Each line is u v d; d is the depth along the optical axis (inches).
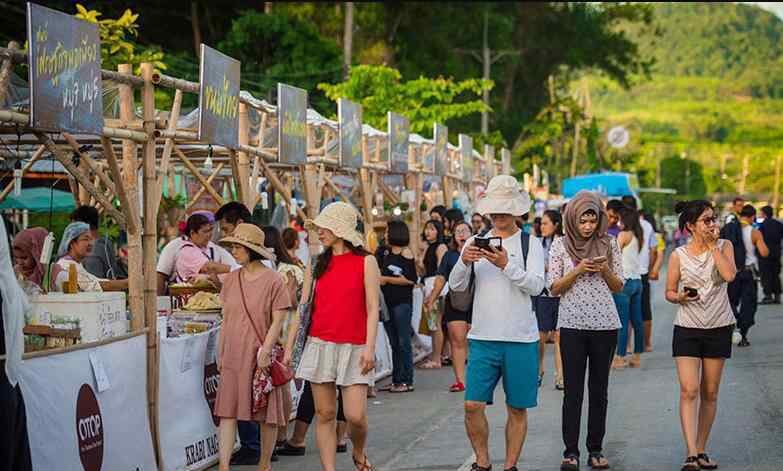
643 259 629.0
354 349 319.0
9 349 244.7
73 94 292.5
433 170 791.7
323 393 319.0
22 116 279.6
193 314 387.5
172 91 813.2
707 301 331.3
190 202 651.5
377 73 1317.7
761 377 509.7
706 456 331.0
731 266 330.3
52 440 277.0
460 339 525.0
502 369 323.0
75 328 318.3
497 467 346.3
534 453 366.6
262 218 700.0
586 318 337.7
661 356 614.2
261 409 338.6
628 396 474.3
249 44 1540.4
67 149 447.5
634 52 2351.1
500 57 2159.2
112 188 334.6
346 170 684.1
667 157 6008.9
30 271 343.9
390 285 528.4
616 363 567.5
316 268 322.3
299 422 384.8
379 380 577.0
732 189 6220.5
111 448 309.4
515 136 2252.7
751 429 387.2
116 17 1498.5
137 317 343.9
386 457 374.0
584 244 342.6
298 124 495.5
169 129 362.3
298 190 802.8
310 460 376.8
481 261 325.4
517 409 325.4
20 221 729.0
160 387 344.2
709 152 6653.5
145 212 350.0
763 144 6998.0
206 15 1640.0
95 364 302.2
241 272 344.2
